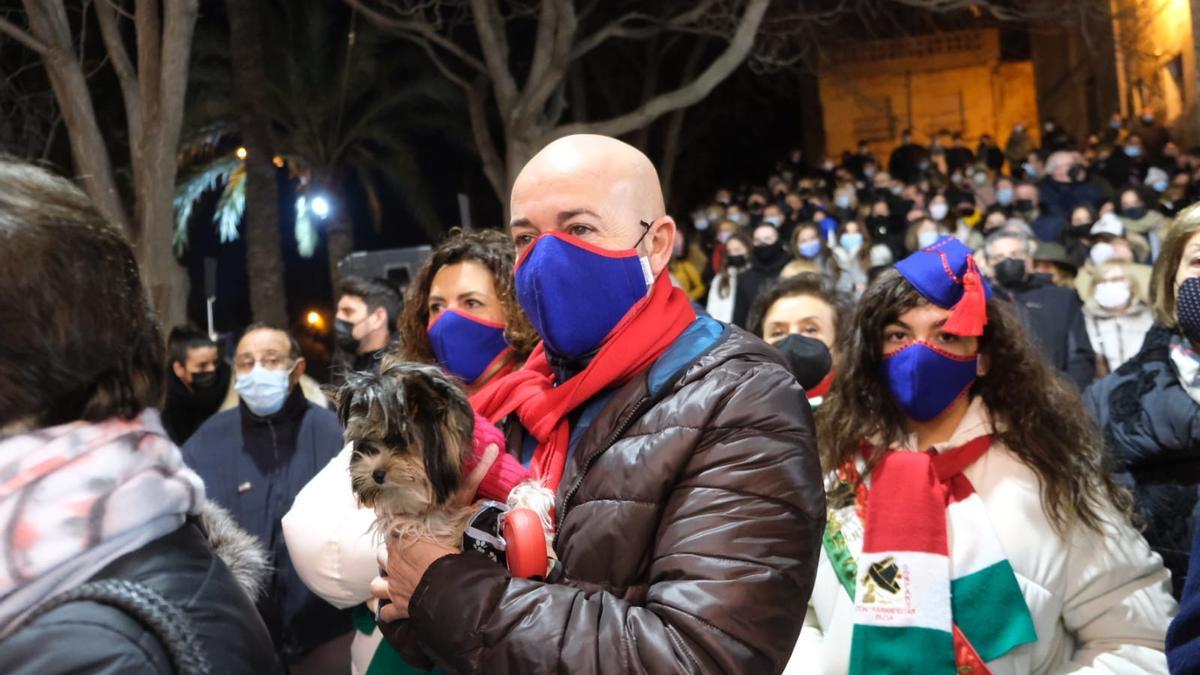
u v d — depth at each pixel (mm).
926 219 11477
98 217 1256
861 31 28859
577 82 21141
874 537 2471
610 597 1613
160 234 8250
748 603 1585
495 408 1965
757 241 9031
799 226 8844
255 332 4230
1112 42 20953
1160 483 3223
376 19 13289
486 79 15539
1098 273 7066
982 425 2607
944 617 2369
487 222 24344
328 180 20469
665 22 13328
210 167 19656
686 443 1706
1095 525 2473
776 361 1848
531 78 11617
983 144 21594
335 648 3871
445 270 2715
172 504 1228
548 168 1890
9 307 1155
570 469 1787
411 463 1617
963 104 28625
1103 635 2441
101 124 14766
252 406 4117
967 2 14828
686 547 1639
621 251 1857
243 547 1594
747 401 1733
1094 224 10398
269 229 12742
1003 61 30125
